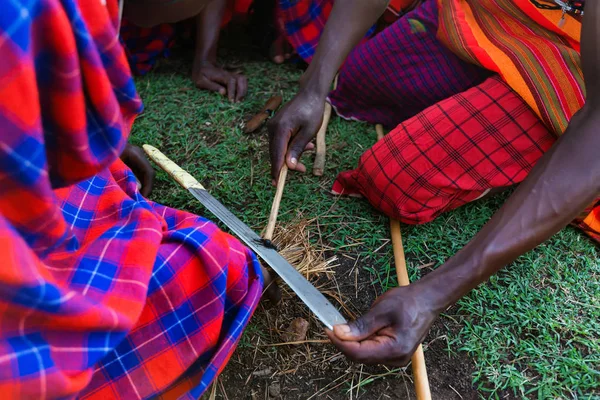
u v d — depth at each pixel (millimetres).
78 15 531
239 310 959
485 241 969
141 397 833
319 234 1503
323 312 974
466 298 1335
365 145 1825
